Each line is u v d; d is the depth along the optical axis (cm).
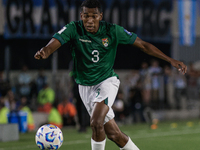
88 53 1572
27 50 5688
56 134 1580
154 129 4231
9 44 5300
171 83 5581
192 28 5834
